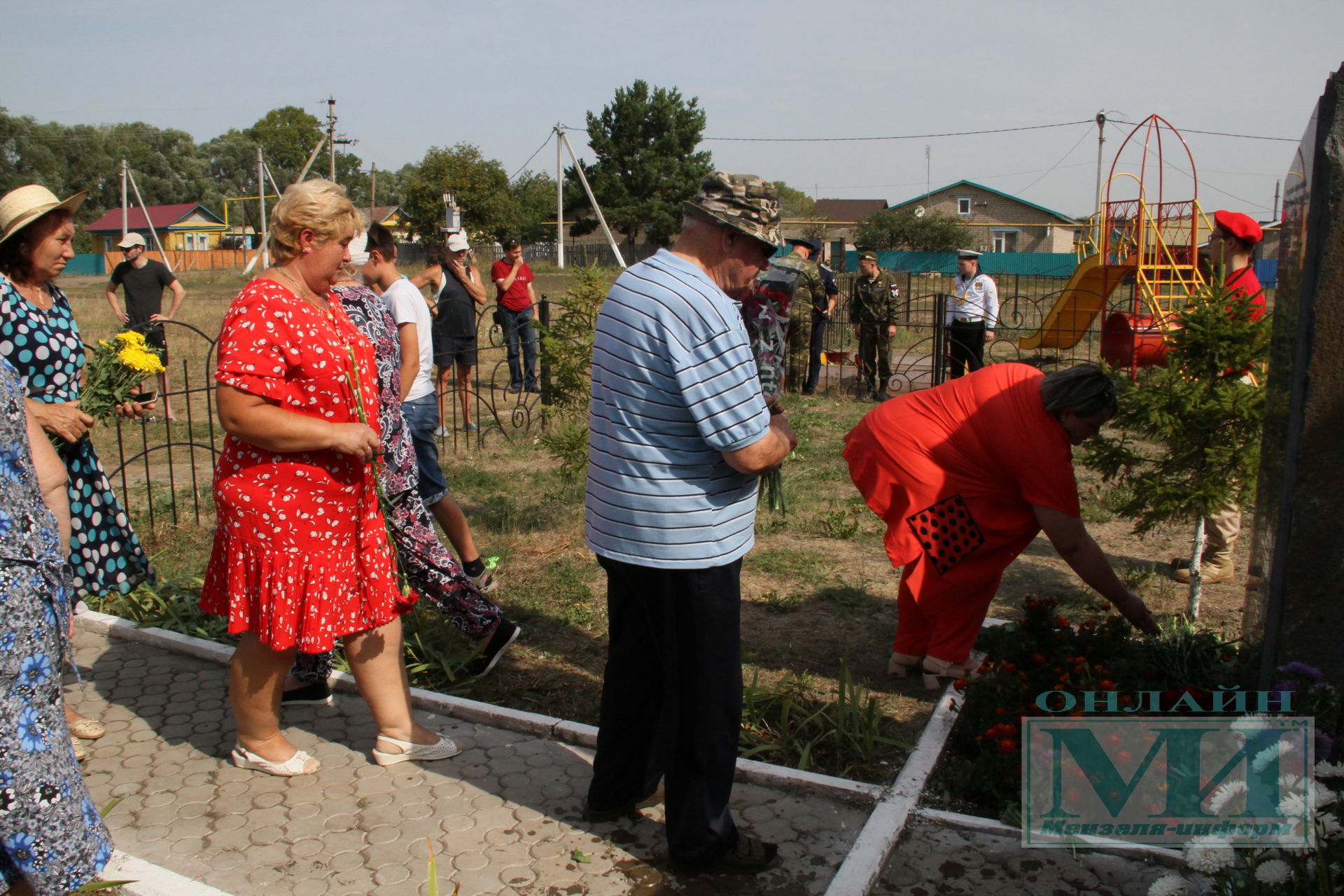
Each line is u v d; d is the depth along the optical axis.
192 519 6.57
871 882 2.68
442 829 2.98
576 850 2.87
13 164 75.25
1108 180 15.30
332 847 2.88
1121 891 2.69
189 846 2.88
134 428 9.71
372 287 4.61
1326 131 2.72
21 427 2.29
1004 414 3.64
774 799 3.15
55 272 3.59
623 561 2.57
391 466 3.73
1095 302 15.69
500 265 11.72
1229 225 4.98
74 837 2.38
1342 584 2.78
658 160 57.22
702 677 2.58
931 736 3.47
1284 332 3.15
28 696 2.29
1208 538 5.31
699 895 2.68
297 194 2.93
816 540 6.25
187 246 70.31
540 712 3.87
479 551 5.89
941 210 63.31
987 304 11.56
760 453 2.47
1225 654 3.74
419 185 49.22
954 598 3.93
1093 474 7.74
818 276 11.93
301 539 2.96
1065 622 3.91
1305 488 2.80
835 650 4.49
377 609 3.15
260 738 3.27
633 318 2.47
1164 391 4.09
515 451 8.88
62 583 2.39
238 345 2.80
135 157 86.50
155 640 4.38
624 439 2.52
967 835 2.94
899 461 3.86
